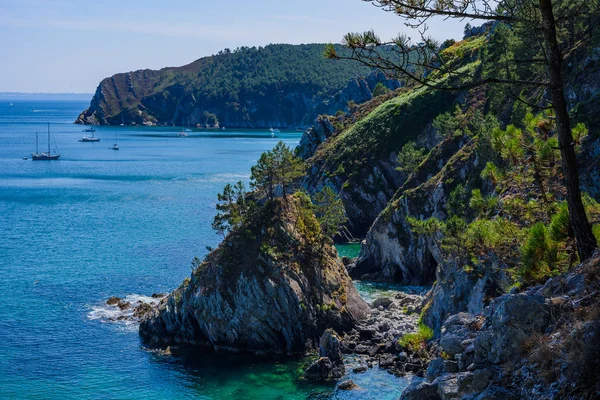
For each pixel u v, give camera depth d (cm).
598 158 6153
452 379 2123
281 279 7025
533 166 3036
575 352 1759
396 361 5966
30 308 8081
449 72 2139
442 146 12050
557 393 1736
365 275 10300
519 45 10769
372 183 14625
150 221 14550
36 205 17138
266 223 7650
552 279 2231
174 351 6775
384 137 15238
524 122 3148
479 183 9075
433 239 8269
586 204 2803
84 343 6881
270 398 5416
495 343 2061
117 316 7806
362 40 2050
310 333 6950
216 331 6825
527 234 2883
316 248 7669
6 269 10144
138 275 9750
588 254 2227
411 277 9831
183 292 7238
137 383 5822
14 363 6256
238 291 6931
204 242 12231
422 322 6431
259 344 6806
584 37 9094
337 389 5469
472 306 4962
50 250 11588
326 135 19162
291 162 8238
